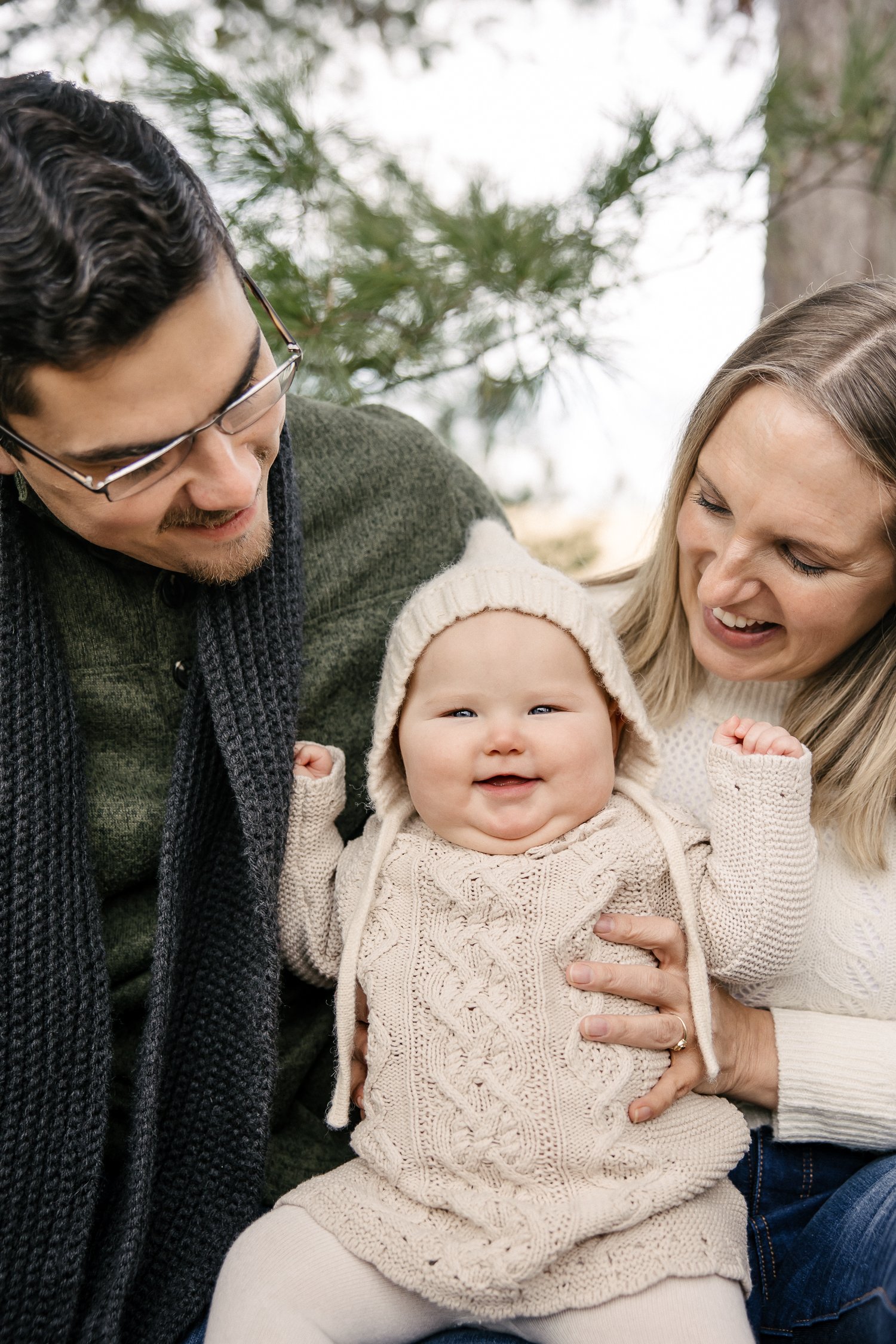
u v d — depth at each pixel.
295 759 1.62
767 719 1.72
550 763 1.51
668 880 1.56
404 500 1.86
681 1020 1.47
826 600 1.48
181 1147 1.54
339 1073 1.52
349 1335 1.35
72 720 1.47
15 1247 1.37
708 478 1.52
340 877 1.61
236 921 1.56
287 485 1.63
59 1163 1.39
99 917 1.46
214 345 1.22
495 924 1.46
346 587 1.76
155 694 1.56
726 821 1.53
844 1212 1.44
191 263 1.17
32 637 1.45
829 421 1.41
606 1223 1.32
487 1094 1.39
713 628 1.61
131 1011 1.60
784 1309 1.46
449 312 2.40
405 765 1.61
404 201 2.35
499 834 1.51
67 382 1.17
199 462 1.28
